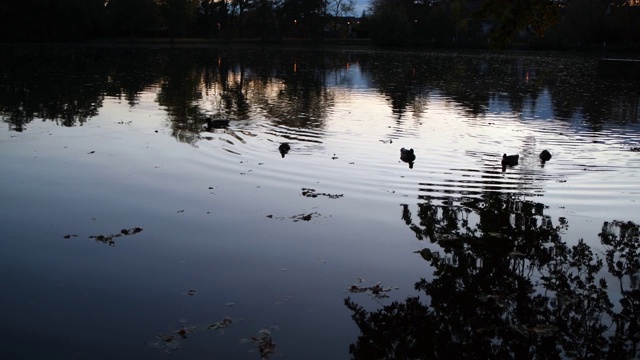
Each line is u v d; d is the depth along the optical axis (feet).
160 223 33.06
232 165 45.50
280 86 107.55
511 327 22.81
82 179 41.39
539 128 63.67
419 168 45.11
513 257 29.01
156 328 22.22
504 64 177.88
